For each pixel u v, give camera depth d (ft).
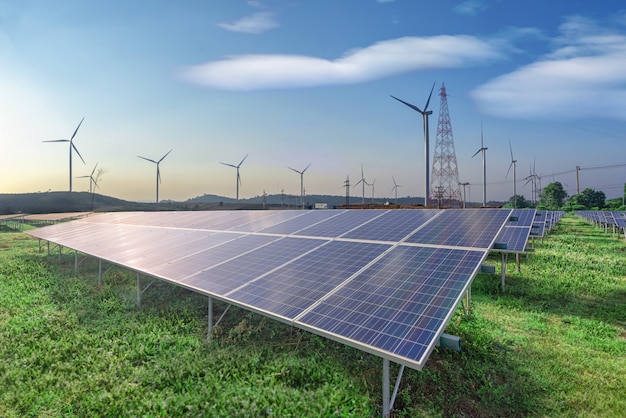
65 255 91.09
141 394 25.93
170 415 23.11
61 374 29.66
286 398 23.58
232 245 48.34
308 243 42.68
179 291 53.52
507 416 23.25
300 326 24.20
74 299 50.65
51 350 33.94
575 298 48.78
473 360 30.17
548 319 41.57
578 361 30.53
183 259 45.24
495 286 54.19
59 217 151.84
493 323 39.45
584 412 23.44
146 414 23.38
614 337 36.04
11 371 29.89
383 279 28.43
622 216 123.13
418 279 27.25
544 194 378.32
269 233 51.98
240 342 35.27
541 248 89.66
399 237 39.04
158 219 93.71
